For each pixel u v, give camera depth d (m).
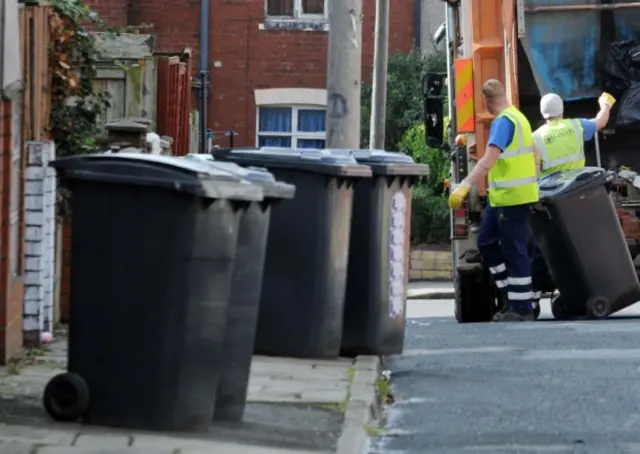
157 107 47.50
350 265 24.62
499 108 32.19
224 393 18.42
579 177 32.12
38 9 26.80
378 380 22.09
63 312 30.00
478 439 18.00
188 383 17.17
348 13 33.62
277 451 16.62
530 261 32.94
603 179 32.22
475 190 36.69
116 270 17.11
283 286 23.75
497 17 36.53
